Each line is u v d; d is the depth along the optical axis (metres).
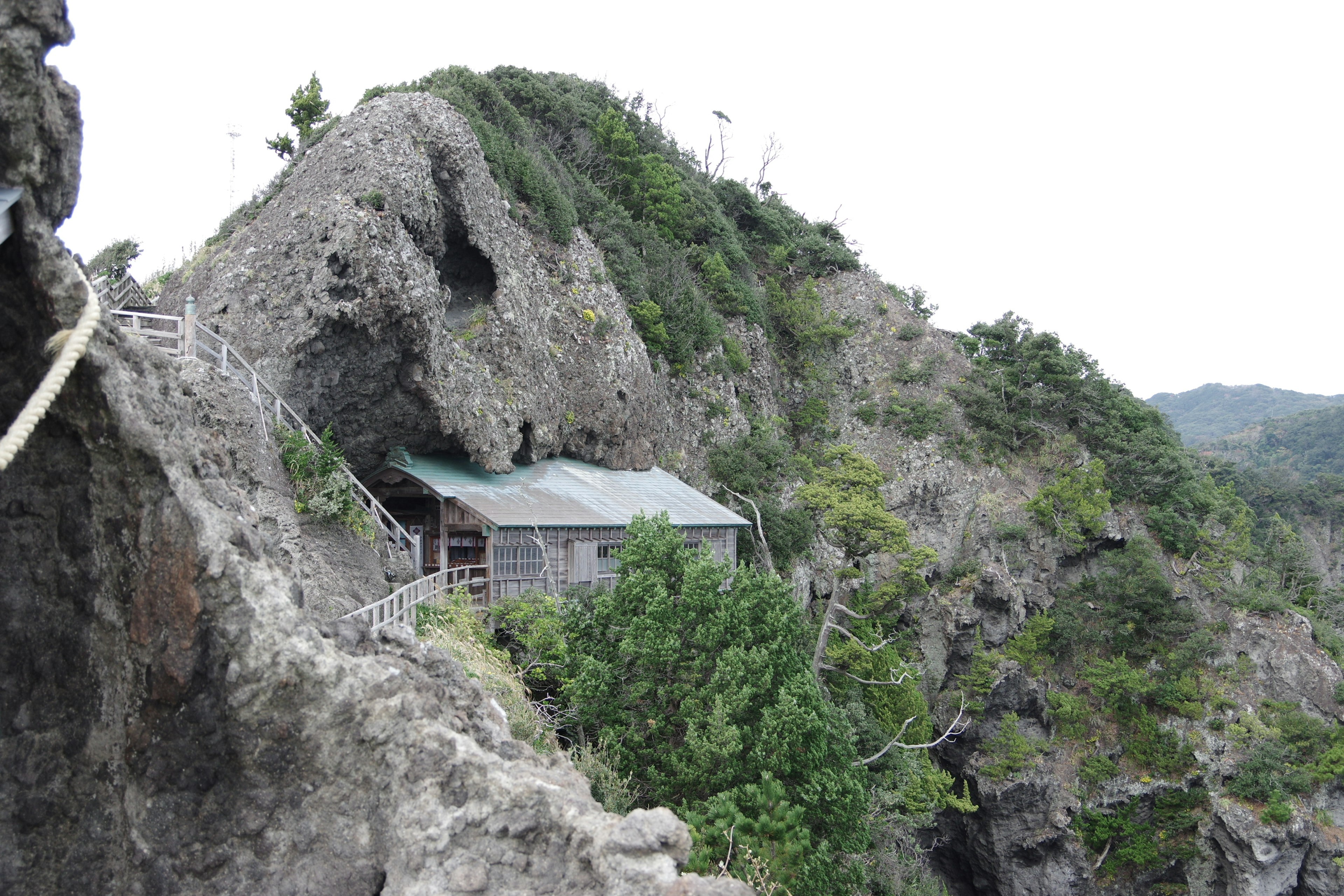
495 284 38.84
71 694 9.37
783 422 65.31
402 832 10.09
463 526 31.88
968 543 62.00
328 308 28.59
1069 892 50.56
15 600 9.12
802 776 22.59
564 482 39.03
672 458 51.03
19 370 9.26
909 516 63.06
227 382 20.80
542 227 45.22
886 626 52.94
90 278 21.03
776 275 76.62
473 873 9.91
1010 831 51.19
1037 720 55.38
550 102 63.06
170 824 9.55
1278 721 52.53
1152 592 56.41
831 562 53.34
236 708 9.64
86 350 9.04
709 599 24.59
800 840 19.08
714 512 42.69
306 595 18.66
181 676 9.35
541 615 27.39
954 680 55.25
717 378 58.03
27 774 9.08
